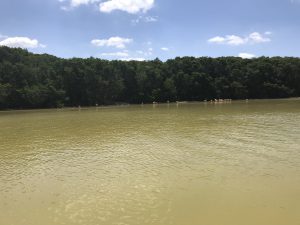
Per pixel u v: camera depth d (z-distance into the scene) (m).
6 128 61.44
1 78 123.69
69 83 136.12
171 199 21.86
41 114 94.56
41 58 141.88
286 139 38.91
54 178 27.88
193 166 29.14
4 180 27.92
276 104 105.81
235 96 154.25
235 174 26.19
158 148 37.38
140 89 149.62
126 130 52.41
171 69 156.88
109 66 142.38
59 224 19.12
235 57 165.62
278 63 155.88
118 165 30.95
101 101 140.75
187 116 71.38
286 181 23.95
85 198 22.84
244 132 45.28
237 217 18.83
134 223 18.80
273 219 18.36
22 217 20.27
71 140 45.25
